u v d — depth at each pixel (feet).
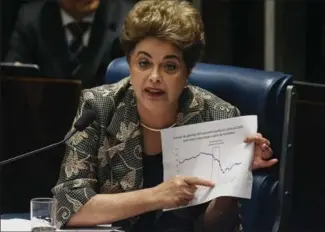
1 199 30.68
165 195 19.66
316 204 24.27
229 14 37.04
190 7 19.81
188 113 20.70
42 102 30.25
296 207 24.58
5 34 35.50
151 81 19.45
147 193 19.79
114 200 19.81
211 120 20.80
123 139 20.52
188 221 20.53
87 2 32.96
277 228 21.61
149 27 19.30
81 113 20.76
